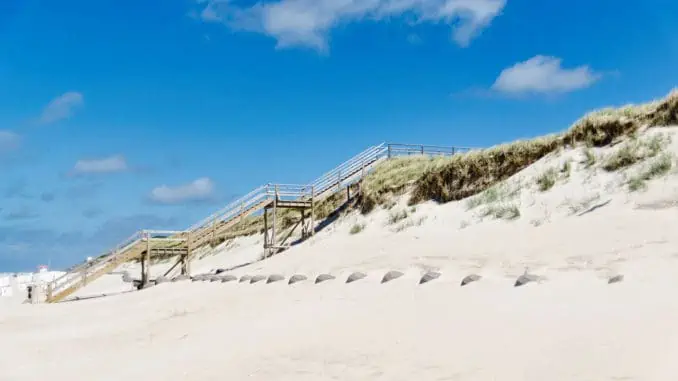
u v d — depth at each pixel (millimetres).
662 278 8359
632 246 10203
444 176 22406
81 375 9297
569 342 6746
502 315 8258
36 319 15617
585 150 18062
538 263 10688
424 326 8469
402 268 12758
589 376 5832
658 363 5750
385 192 25141
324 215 28969
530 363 6441
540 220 15242
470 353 7098
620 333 6664
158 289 19766
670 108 17016
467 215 18969
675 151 15125
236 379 7727
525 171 19656
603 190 15359
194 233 26719
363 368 7320
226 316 12023
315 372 7477
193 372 8367
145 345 10828
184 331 11414
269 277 14969
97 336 12211
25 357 10945
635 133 17391
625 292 8117
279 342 9023
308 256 17844
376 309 9898
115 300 18609
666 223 11086
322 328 9352
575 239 11609
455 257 12641
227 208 27109
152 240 26250
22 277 32938
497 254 12062
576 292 8617
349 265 14508
